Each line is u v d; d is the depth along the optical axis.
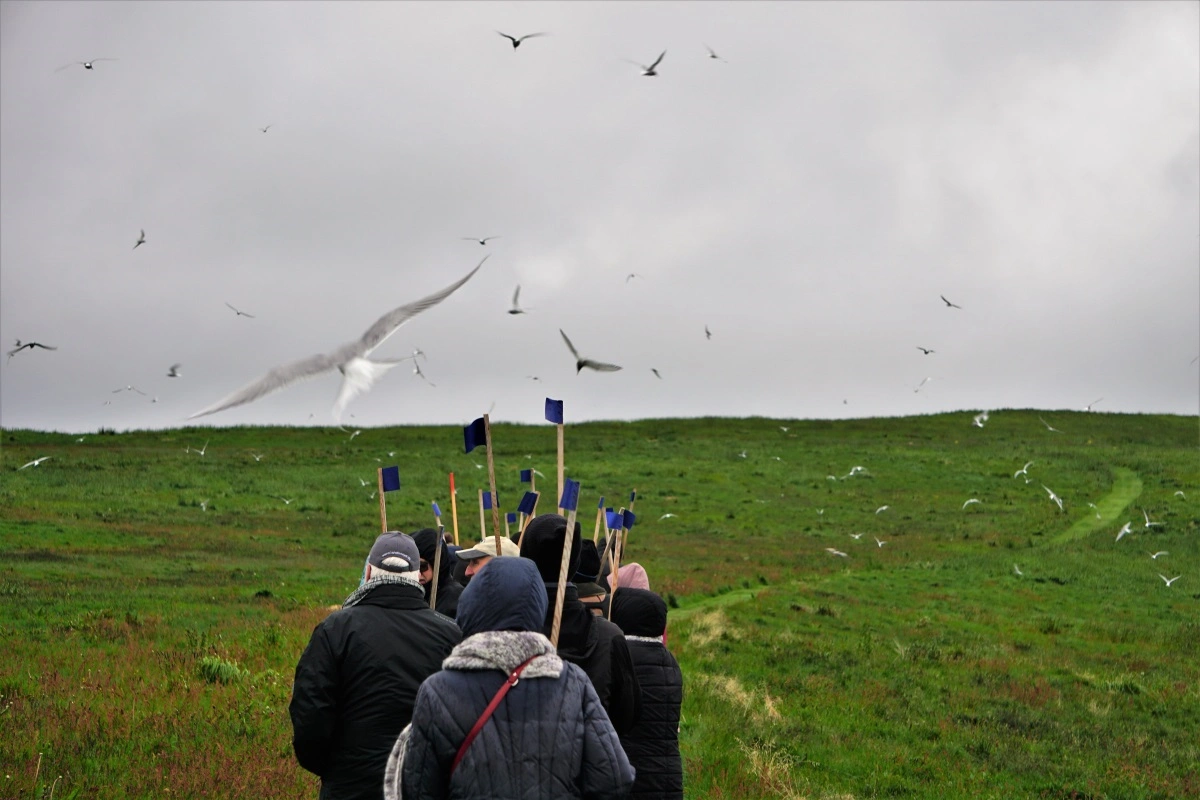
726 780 11.29
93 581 25.61
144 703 11.60
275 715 11.50
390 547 5.56
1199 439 76.12
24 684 12.76
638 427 78.00
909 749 15.20
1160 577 36.44
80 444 58.22
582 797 4.04
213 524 38.84
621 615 6.75
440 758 3.95
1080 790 13.70
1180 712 19.53
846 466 63.44
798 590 32.47
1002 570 37.59
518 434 72.81
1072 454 67.38
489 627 4.14
